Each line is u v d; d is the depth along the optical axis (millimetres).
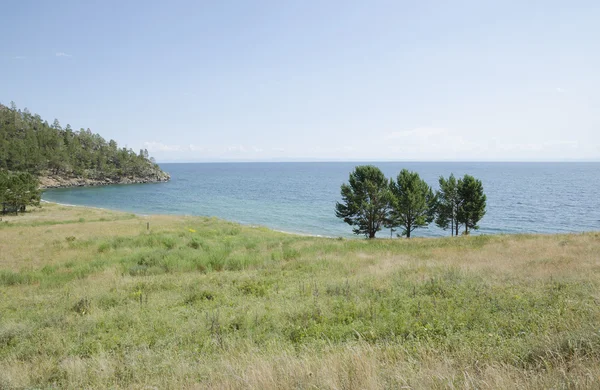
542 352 4371
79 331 7500
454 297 8477
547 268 12719
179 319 8125
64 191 130500
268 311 8352
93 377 5098
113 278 14664
